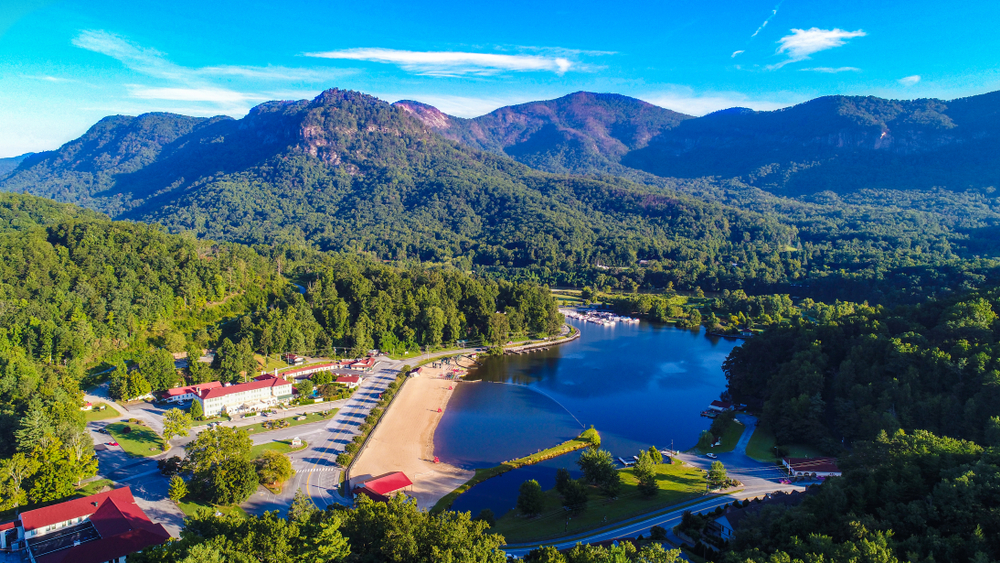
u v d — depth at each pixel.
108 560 93.62
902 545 75.69
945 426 133.38
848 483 95.44
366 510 92.81
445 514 94.12
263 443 154.25
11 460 115.25
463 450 158.00
